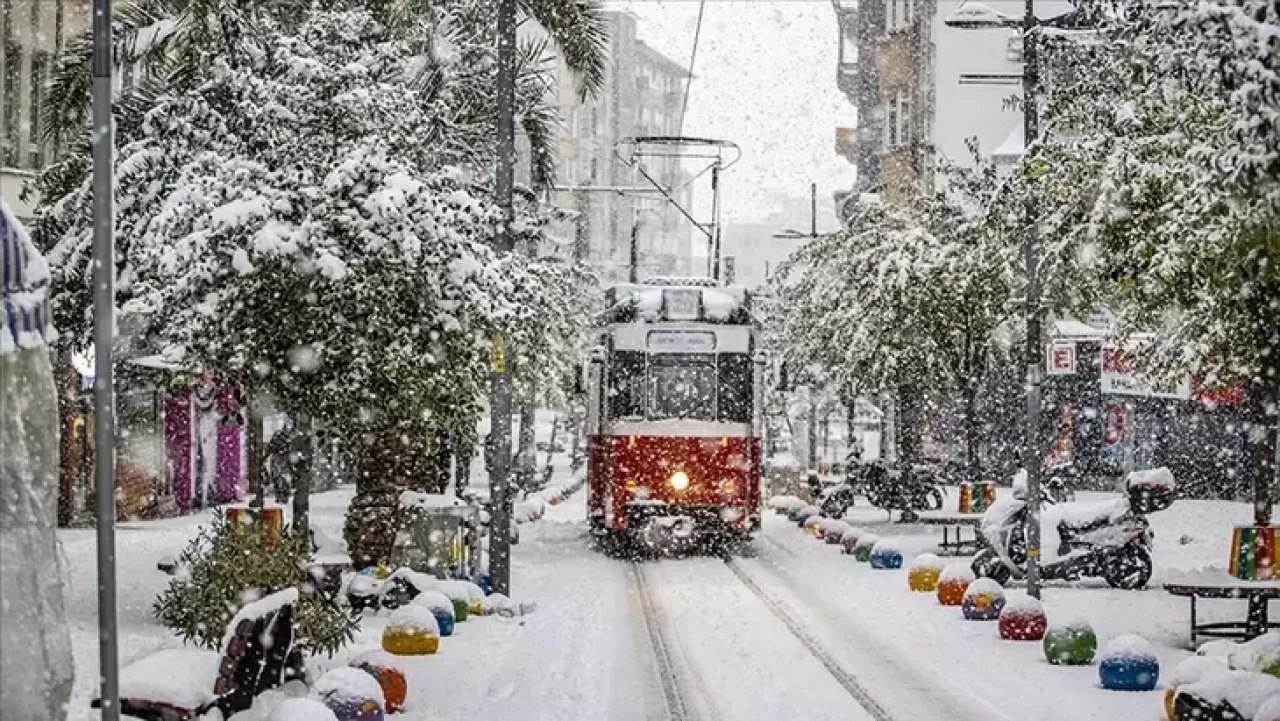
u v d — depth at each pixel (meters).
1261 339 20.19
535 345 31.08
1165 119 18.77
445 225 21.45
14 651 10.47
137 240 22.48
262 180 21.41
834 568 30.91
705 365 34.34
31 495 10.70
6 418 10.59
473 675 17.83
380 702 14.36
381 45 23.78
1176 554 33.50
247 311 21.73
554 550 35.44
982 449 60.00
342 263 20.86
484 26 29.45
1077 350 53.97
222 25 23.62
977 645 20.52
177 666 12.40
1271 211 14.56
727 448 34.00
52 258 23.25
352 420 22.67
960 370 39.84
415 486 29.77
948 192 44.59
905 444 43.69
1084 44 22.20
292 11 26.73
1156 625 22.55
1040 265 26.52
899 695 16.69
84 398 37.97
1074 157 21.41
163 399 43.44
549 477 66.56
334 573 21.53
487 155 29.91
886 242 40.66
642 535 34.66
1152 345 30.97
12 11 37.06
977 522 33.84
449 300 21.94
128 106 24.83
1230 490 51.47
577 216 31.89
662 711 15.84
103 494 10.29
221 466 49.50
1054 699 16.39
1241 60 13.46
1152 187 18.42
